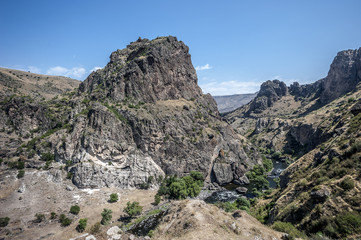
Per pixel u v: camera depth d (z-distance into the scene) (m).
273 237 42.88
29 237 62.00
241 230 44.72
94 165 101.12
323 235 39.81
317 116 193.62
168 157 121.31
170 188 98.62
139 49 167.12
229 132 158.75
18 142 110.50
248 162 149.25
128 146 115.62
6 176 89.69
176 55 171.00
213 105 188.50
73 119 121.62
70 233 64.44
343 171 50.72
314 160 75.62
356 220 37.25
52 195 85.75
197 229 44.28
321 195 47.12
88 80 175.00
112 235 62.75
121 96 138.50
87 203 84.00
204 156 128.62
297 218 50.53
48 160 103.31
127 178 105.38
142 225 71.31
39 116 124.00
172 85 160.50
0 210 73.00
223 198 102.06
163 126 127.81
